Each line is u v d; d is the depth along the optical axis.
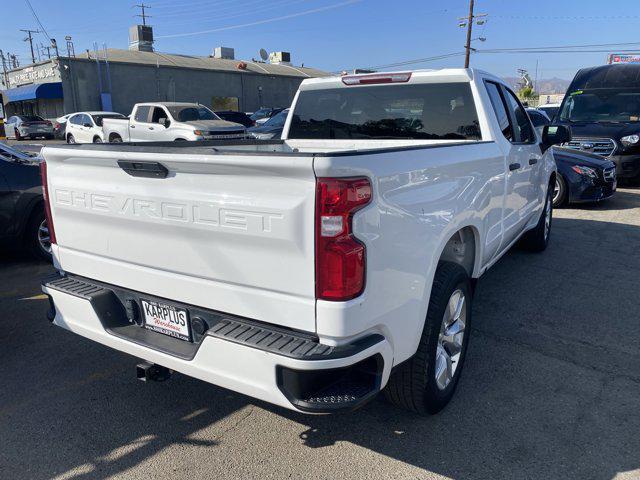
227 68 40.75
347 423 3.11
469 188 3.28
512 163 4.30
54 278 3.19
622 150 11.80
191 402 3.35
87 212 2.90
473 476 2.67
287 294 2.28
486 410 3.24
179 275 2.61
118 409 3.27
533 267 6.08
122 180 2.70
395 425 3.10
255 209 2.25
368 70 5.20
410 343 2.67
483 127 4.04
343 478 2.66
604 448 2.88
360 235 2.20
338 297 2.18
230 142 4.45
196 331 2.61
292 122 5.02
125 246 2.79
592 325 4.49
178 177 2.47
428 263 2.71
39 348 4.07
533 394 3.42
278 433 3.02
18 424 3.11
